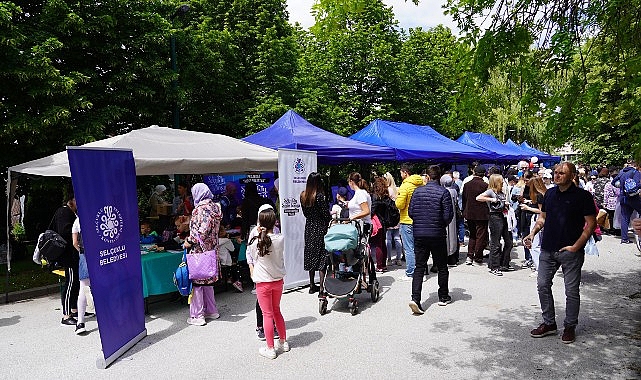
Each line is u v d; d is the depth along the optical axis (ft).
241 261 28.50
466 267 31.76
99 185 17.12
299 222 27.91
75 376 15.88
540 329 18.16
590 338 17.78
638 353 16.24
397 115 79.51
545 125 14.60
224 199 35.35
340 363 16.19
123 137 24.90
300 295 26.05
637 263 31.50
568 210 17.19
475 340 18.02
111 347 17.03
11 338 20.27
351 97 75.92
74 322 22.11
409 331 19.31
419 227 21.61
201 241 20.99
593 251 25.11
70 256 21.65
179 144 26.37
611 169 47.34
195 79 52.11
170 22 46.06
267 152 28.76
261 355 17.12
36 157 35.70
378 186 31.58
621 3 13.89
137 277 19.56
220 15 62.18
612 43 15.05
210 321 21.89
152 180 48.34
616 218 41.04
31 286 30.07
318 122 62.64
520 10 14.96
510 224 30.91
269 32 59.98
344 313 22.21
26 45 33.01
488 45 14.58
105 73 40.73
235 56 57.77
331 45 76.13
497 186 29.27
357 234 22.13
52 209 43.93
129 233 19.12
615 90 13.76
